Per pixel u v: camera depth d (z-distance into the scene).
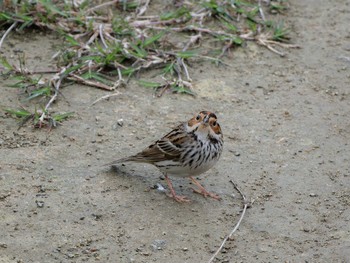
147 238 10.26
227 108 13.64
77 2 16.06
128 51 14.67
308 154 12.45
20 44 14.95
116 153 12.11
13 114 12.83
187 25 15.81
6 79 13.85
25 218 10.45
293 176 11.87
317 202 11.30
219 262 9.94
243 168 12.01
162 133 12.76
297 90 14.35
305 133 13.04
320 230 10.70
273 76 14.76
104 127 12.78
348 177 11.90
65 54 14.45
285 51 15.63
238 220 10.80
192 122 10.87
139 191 11.26
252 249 10.23
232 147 12.51
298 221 10.86
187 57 14.80
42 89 13.42
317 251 10.26
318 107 13.86
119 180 11.46
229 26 15.83
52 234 10.17
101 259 9.80
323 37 16.20
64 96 13.55
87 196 11.01
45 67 14.24
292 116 13.53
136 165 11.91
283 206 11.17
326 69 15.12
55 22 15.45
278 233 10.59
